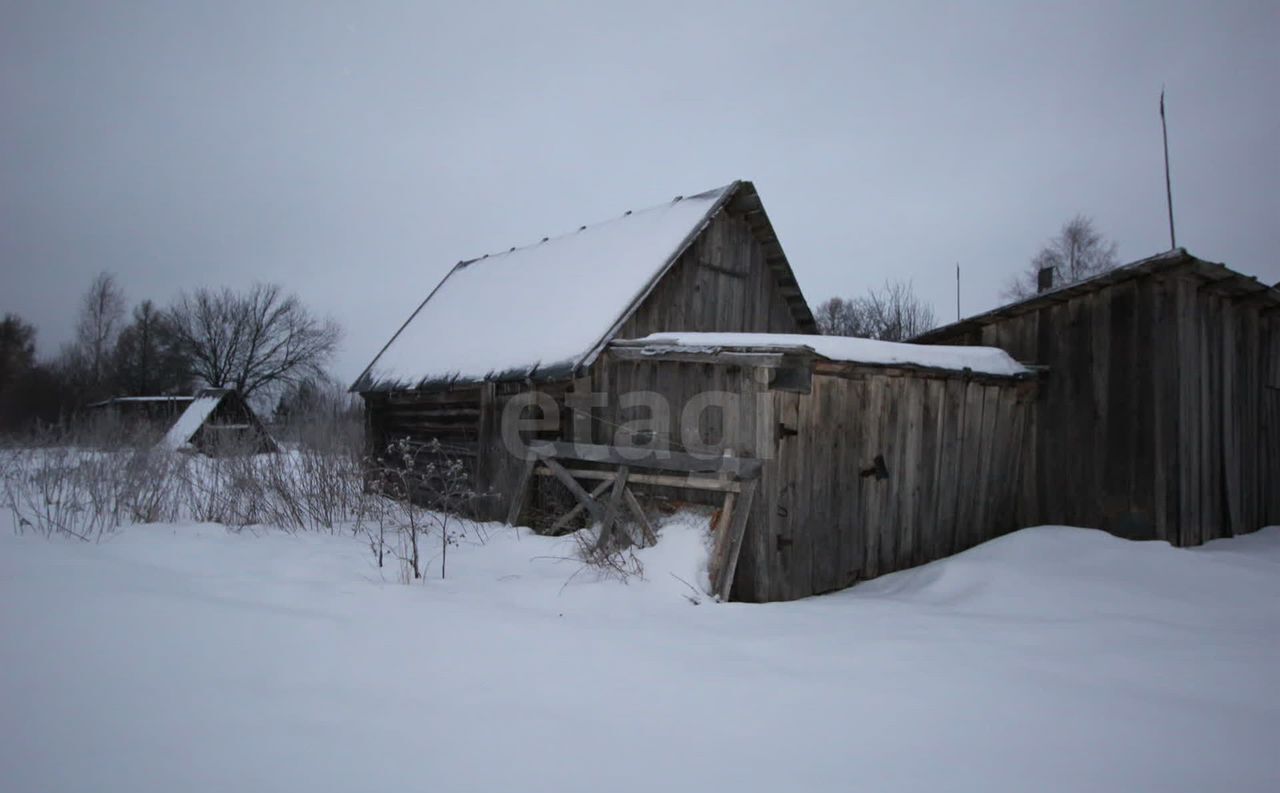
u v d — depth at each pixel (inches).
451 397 419.8
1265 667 147.2
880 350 270.7
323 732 111.4
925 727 118.0
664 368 289.9
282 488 363.6
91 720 113.4
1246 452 334.6
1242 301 333.1
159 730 110.6
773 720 120.4
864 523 274.7
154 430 513.7
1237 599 208.1
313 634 161.8
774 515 246.4
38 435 508.1
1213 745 111.9
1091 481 306.5
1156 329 288.0
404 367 473.7
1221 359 317.7
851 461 271.3
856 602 223.5
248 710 119.0
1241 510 327.3
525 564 262.4
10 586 194.4
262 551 283.0
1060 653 157.6
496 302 469.4
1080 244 1331.2
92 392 1717.5
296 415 649.0
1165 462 283.4
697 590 225.8
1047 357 325.7
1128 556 246.2
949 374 289.3
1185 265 278.4
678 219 418.6
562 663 147.9
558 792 94.8
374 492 380.8
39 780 94.7
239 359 1782.7
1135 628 179.0
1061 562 250.8
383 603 194.4
